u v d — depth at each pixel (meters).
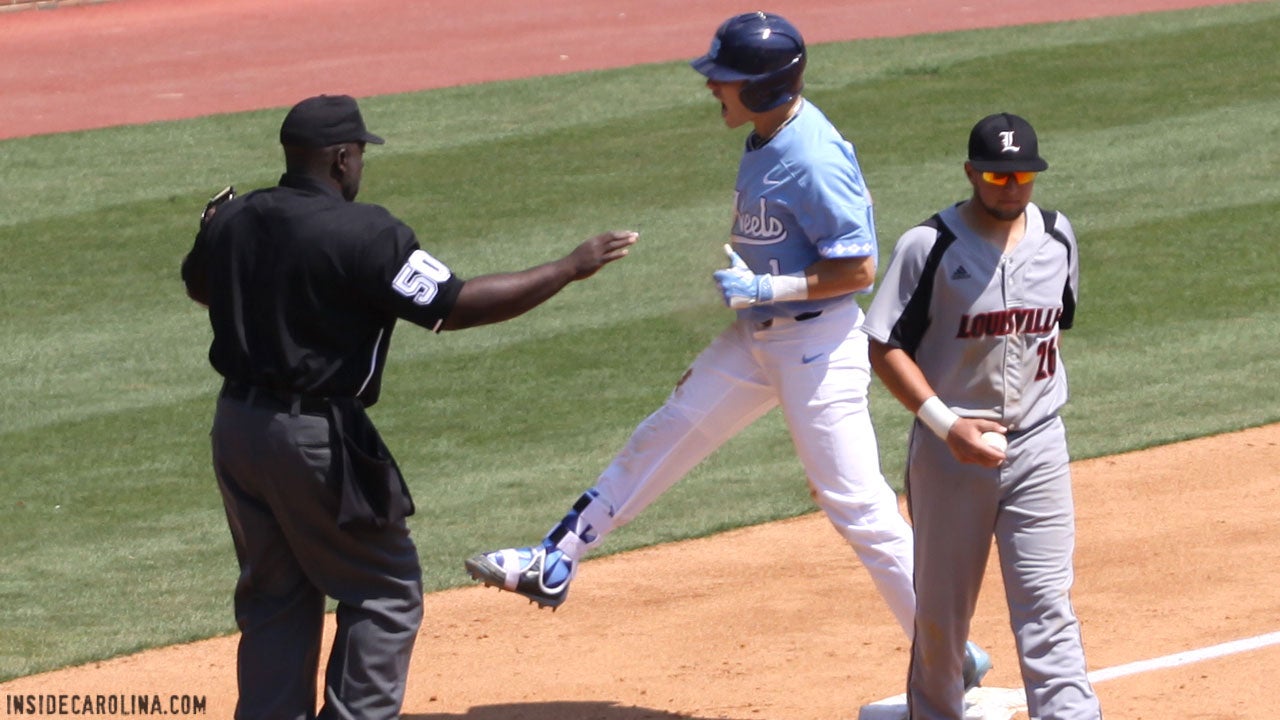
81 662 23.14
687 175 50.53
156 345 38.50
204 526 29.05
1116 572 25.08
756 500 29.77
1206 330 38.16
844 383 19.34
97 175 52.06
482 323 16.45
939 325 16.84
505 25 75.12
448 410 34.59
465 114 58.44
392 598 17.20
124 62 69.88
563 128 56.09
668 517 28.94
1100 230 44.88
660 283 41.59
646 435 20.36
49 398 35.44
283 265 16.14
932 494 17.09
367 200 48.97
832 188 18.70
